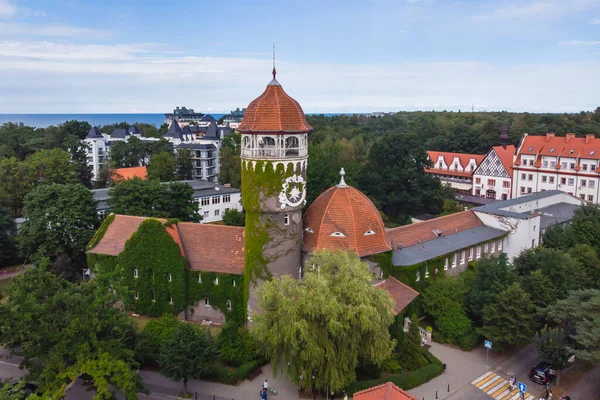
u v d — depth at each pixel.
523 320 49.84
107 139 172.75
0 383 37.84
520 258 61.09
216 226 61.59
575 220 73.06
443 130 199.88
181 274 58.19
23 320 36.81
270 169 50.78
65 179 111.38
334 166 104.94
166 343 45.22
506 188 124.00
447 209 102.88
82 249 73.81
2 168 100.00
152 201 80.44
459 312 55.56
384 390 34.16
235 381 47.28
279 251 52.72
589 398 45.81
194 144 144.38
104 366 36.88
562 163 113.81
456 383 47.78
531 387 47.53
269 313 42.69
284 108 50.56
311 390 45.12
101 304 41.34
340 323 40.22
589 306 44.50
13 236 82.44
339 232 53.22
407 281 57.41
